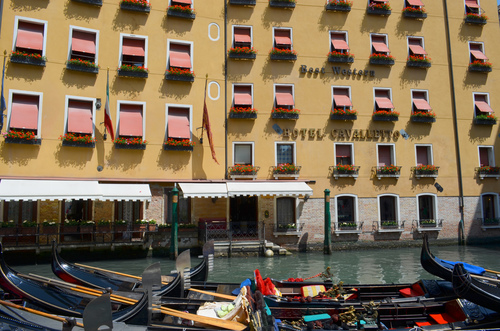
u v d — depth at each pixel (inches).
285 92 721.0
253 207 693.3
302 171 708.0
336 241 709.3
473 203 772.6
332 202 713.6
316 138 719.7
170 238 639.1
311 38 737.0
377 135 742.5
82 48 613.3
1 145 557.3
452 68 792.3
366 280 464.8
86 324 175.0
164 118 653.9
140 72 637.9
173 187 649.0
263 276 486.6
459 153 775.1
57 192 531.5
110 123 598.2
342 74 741.9
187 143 647.8
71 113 600.7
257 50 714.2
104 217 613.9
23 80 575.2
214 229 641.0
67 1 609.6
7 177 545.0
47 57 590.6
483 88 804.6
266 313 241.4
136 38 652.1
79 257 591.8
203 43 689.0
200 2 694.5
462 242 756.6
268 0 725.9
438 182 764.0
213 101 684.7
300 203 700.0
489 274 361.7
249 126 697.6
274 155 700.0
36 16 589.6
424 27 789.2
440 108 779.4
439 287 321.7
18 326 232.4
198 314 281.0
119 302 289.7
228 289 356.5
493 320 267.0
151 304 251.0
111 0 639.8
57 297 292.0
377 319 277.9
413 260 602.2
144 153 636.7
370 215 726.5
